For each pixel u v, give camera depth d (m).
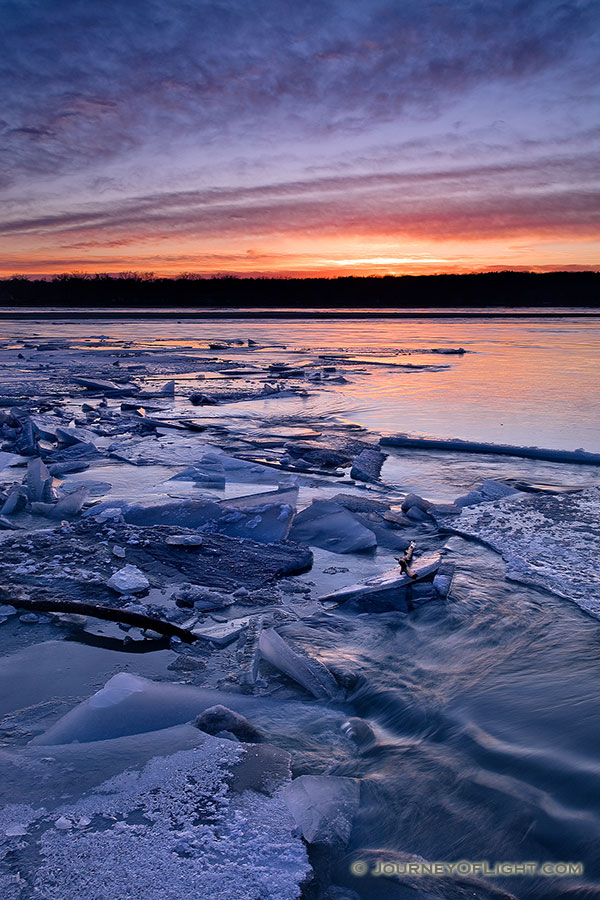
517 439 10.80
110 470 8.59
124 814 2.24
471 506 6.80
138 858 2.02
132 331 50.34
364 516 6.40
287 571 5.07
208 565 5.07
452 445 10.12
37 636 3.97
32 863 1.98
